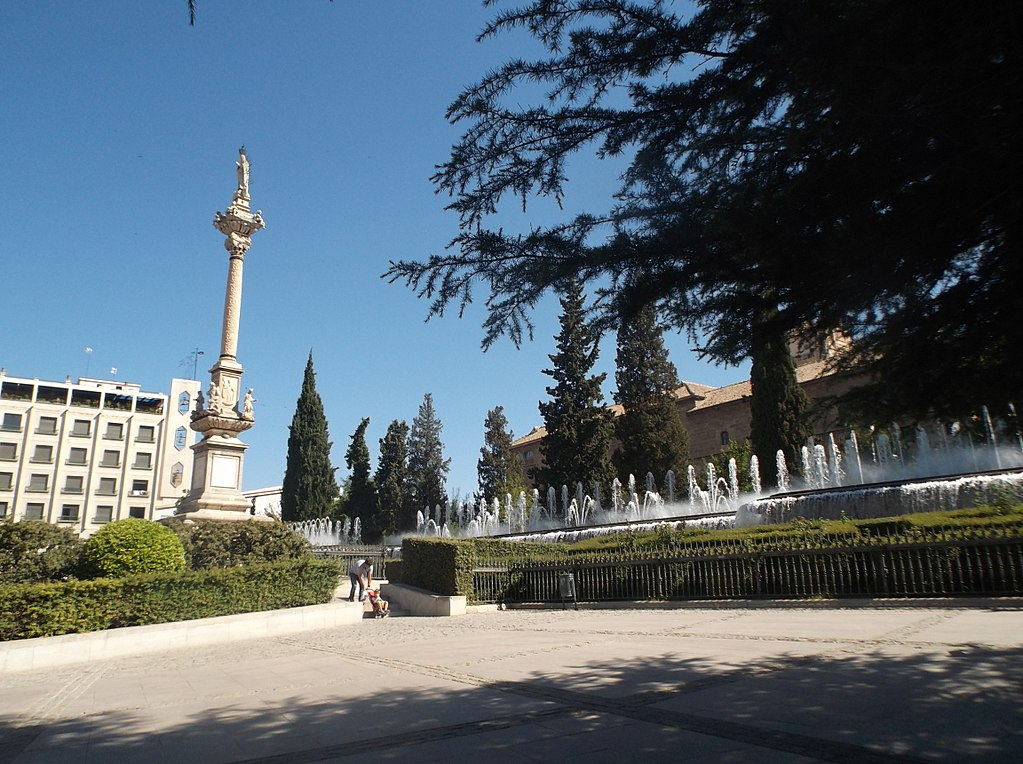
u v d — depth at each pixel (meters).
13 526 14.22
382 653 10.66
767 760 4.40
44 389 90.12
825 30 3.13
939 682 6.11
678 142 4.21
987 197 3.43
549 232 4.32
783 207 3.68
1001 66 3.05
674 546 17.42
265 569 15.71
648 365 46.69
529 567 18.50
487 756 4.84
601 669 7.97
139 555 14.34
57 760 5.45
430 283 4.72
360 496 62.31
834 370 4.69
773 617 11.71
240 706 7.21
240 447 22.11
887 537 12.54
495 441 68.25
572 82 4.10
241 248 23.78
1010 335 3.79
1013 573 11.05
